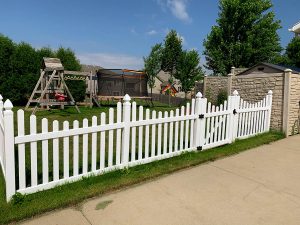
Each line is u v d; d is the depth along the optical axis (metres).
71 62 17.70
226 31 23.59
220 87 10.01
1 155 4.02
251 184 3.89
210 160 4.98
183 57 28.25
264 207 3.21
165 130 4.85
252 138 6.75
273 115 7.52
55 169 3.50
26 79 15.59
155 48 28.30
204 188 3.71
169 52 31.23
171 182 3.89
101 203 3.21
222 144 5.98
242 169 4.52
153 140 4.68
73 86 16.75
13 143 3.05
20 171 3.18
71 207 3.09
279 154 5.48
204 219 2.91
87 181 3.71
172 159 4.88
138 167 4.39
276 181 4.02
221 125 5.97
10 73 15.29
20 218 2.79
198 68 27.94
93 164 3.90
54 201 3.12
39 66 16.11
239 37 23.62
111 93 16.09
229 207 3.19
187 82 27.91
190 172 4.33
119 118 4.11
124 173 4.09
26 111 12.52
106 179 3.84
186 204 3.24
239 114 6.46
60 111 12.73
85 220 2.83
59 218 2.86
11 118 3.01
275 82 7.45
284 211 3.12
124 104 4.15
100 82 16.08
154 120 4.60
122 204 3.20
